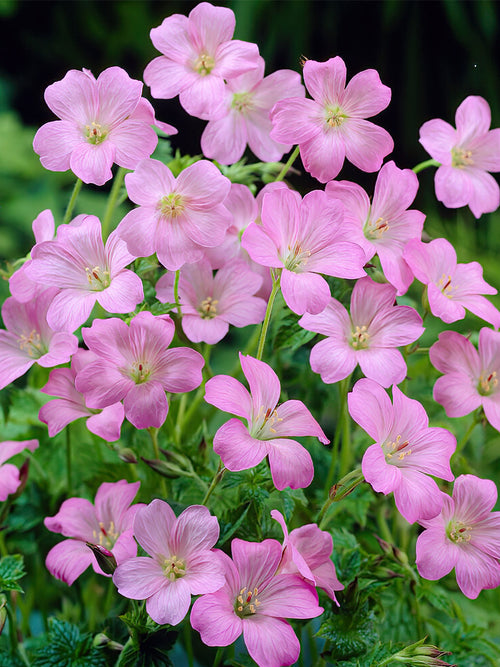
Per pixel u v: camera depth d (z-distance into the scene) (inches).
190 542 25.0
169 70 26.9
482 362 26.8
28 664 27.1
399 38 64.4
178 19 27.0
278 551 24.9
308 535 25.3
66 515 26.5
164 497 27.0
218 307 27.1
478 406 26.5
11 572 26.5
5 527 27.6
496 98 65.2
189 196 25.6
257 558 24.9
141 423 25.3
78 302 25.6
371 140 26.4
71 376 26.5
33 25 71.8
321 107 26.3
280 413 25.6
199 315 27.0
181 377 25.5
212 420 28.9
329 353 26.2
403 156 65.6
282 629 24.7
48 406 26.4
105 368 25.4
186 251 25.6
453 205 27.6
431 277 26.8
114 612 27.0
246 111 27.8
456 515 25.8
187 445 27.0
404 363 26.2
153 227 25.5
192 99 26.7
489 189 28.0
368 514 28.7
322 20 63.7
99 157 25.7
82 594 28.6
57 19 71.4
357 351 26.4
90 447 28.4
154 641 25.6
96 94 26.0
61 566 26.1
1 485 26.6
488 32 63.4
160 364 25.5
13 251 57.4
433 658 25.4
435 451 25.7
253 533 25.9
